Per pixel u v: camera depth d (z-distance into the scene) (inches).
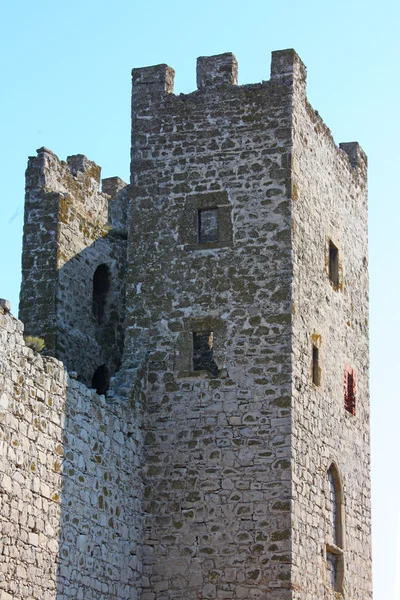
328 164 1299.2
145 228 1218.6
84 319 1300.4
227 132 1217.4
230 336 1170.6
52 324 1252.5
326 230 1272.1
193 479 1145.4
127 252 1258.0
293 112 1210.6
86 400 1060.5
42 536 971.3
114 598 1078.4
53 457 997.8
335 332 1273.4
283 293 1168.2
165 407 1170.0
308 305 1205.1
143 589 1128.2
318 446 1195.9
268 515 1120.2
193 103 1232.8
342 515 1239.5
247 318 1170.6
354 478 1285.7
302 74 1240.2
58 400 1013.2
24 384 961.5
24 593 939.3
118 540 1094.4
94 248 1333.7
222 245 1193.4
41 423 983.0
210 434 1152.8
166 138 1233.4
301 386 1168.8
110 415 1103.0
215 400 1159.6
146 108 1245.1
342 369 1283.2
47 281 1264.8
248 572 1111.6
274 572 1106.1
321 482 1195.3
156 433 1165.1
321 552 1177.4
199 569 1122.7
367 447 1333.7
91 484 1056.2
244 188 1200.8
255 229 1188.5
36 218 1285.7
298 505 1135.6
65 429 1019.9
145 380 1178.6
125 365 1181.1
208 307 1183.6
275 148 1202.6
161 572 1129.4
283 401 1143.6
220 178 1209.4
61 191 1314.0
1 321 936.3
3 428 926.4
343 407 1273.4
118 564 1090.1
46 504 981.2
